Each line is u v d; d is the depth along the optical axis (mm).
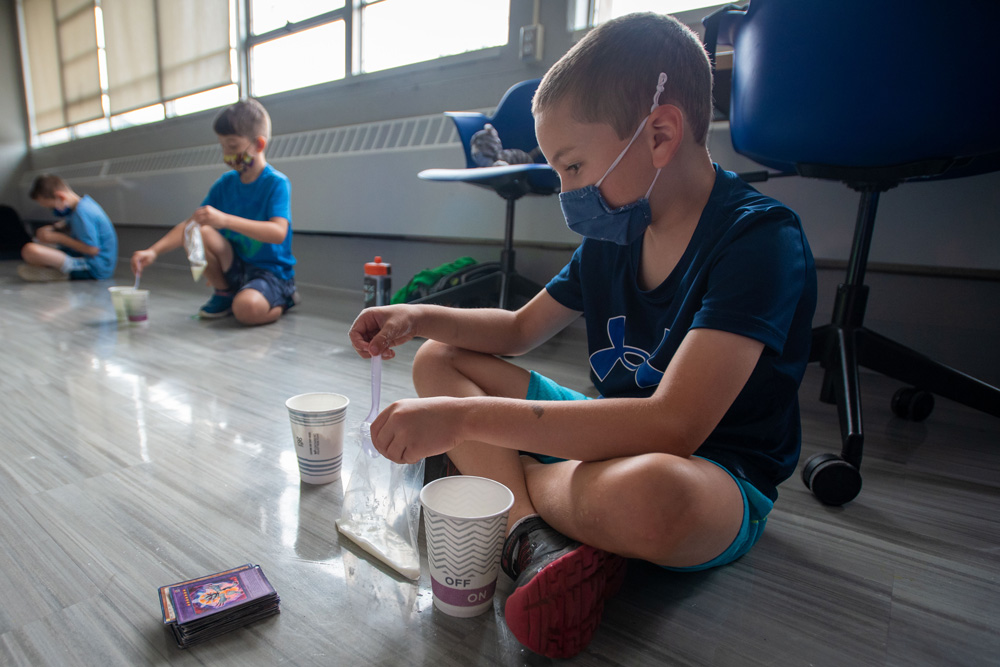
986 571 771
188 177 3863
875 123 1010
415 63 2854
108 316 2367
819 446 1175
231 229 2191
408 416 613
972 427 1324
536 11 2422
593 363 851
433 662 572
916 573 760
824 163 1132
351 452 1087
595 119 628
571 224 736
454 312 878
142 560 727
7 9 5617
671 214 701
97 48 4891
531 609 547
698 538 590
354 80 3135
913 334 1729
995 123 957
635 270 771
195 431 1165
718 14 1241
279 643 591
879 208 1701
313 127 3420
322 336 2084
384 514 765
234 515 845
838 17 964
